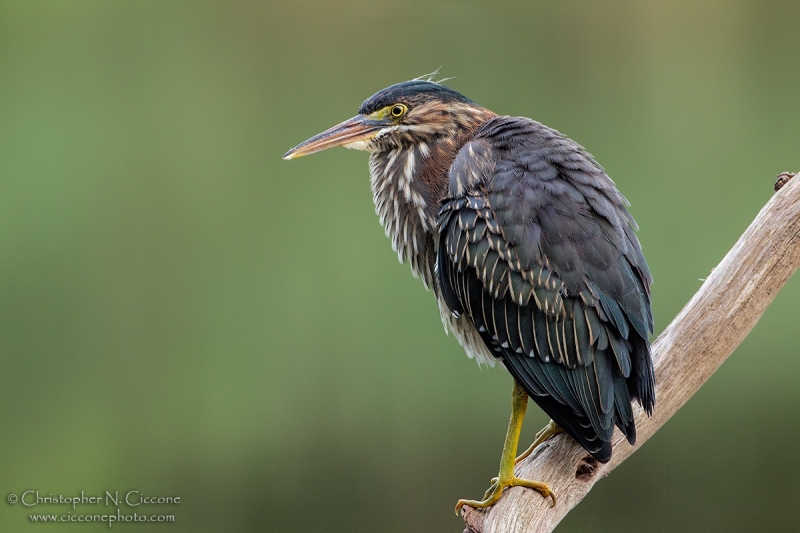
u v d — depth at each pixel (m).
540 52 15.70
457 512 6.02
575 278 5.98
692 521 11.56
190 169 14.72
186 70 15.41
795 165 14.21
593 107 15.27
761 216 6.50
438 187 6.93
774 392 13.02
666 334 6.42
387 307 13.22
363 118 7.20
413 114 7.07
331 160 14.21
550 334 6.04
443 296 6.70
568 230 6.05
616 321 5.89
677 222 13.67
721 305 6.36
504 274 6.16
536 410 12.41
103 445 13.35
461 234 6.35
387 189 7.26
